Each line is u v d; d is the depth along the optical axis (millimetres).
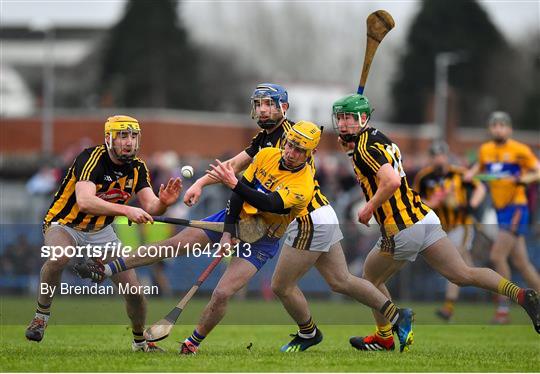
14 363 22469
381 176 25500
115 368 21672
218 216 26547
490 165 40469
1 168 111875
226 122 118938
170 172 59656
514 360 24656
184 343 25203
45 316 25844
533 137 178375
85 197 24000
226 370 21562
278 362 23328
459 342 31219
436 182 40406
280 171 24734
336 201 60750
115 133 24125
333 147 118000
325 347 28828
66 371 21156
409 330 26219
